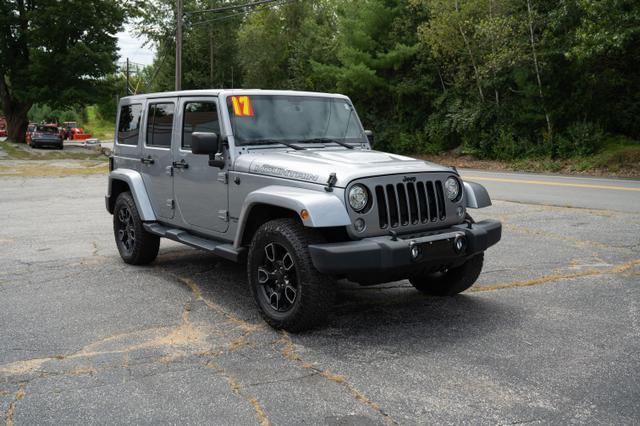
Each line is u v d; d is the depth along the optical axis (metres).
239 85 52.38
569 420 3.08
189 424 3.07
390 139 31.16
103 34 36.38
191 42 51.09
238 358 3.96
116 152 7.17
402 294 5.52
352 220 4.21
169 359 3.95
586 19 18.36
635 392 3.40
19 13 36.50
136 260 6.67
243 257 5.00
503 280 5.92
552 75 22.38
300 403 3.29
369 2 29.91
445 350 4.07
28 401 3.34
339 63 34.50
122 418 3.14
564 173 19.59
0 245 7.99
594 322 4.62
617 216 9.61
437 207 4.64
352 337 4.35
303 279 4.23
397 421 3.08
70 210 11.73
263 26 42.56
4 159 28.73
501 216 9.89
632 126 22.02
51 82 36.00
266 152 5.17
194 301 5.31
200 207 5.59
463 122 25.77
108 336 4.39
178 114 5.89
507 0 22.86
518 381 3.56
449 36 25.06
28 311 5.02
